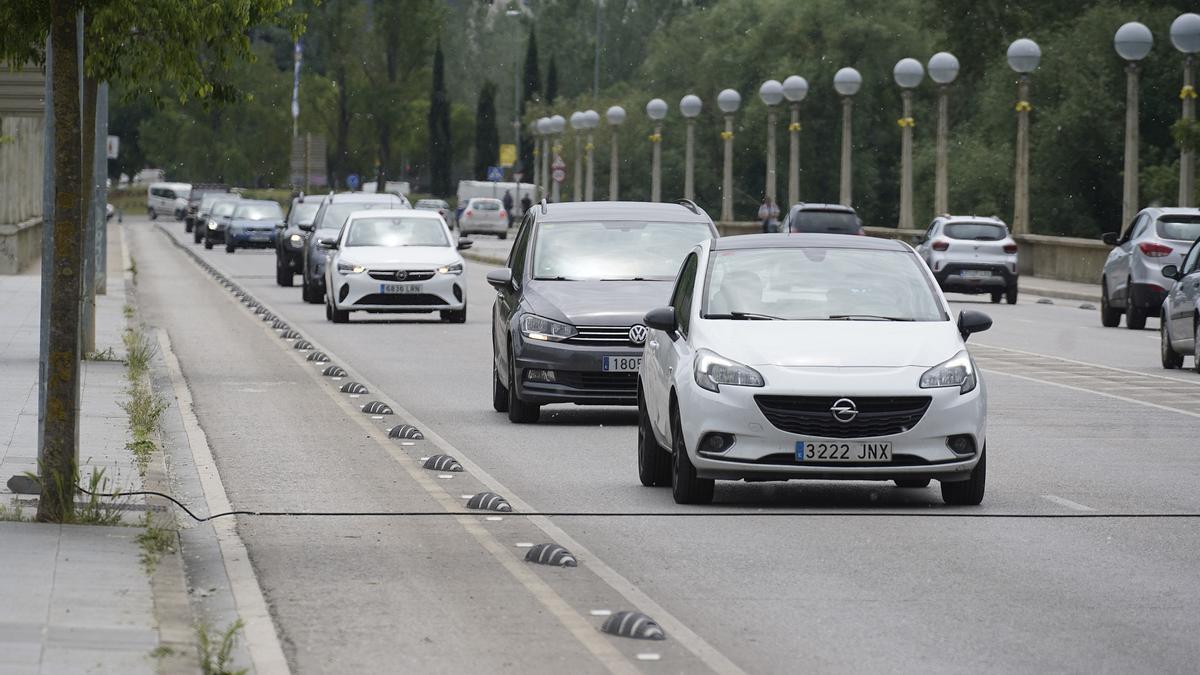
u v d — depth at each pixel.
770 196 187.62
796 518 32.69
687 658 21.45
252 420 48.56
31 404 47.91
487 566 27.66
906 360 33.75
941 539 30.41
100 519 29.61
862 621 23.78
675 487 34.53
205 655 20.22
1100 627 23.44
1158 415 51.25
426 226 93.06
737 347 34.03
